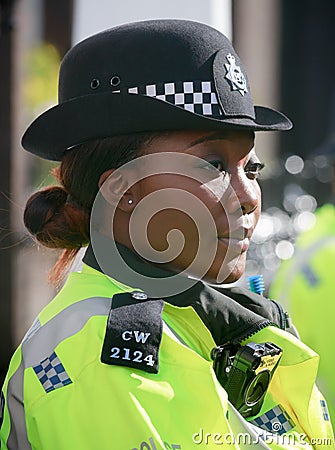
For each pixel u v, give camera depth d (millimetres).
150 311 5090
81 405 4891
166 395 4887
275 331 5863
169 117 5168
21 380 5262
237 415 5203
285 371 5848
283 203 23781
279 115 6055
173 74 5277
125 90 5305
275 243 18016
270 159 31344
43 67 23094
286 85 39469
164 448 4707
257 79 32562
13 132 15359
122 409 4789
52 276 6211
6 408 5371
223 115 5270
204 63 5312
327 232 10617
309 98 39812
